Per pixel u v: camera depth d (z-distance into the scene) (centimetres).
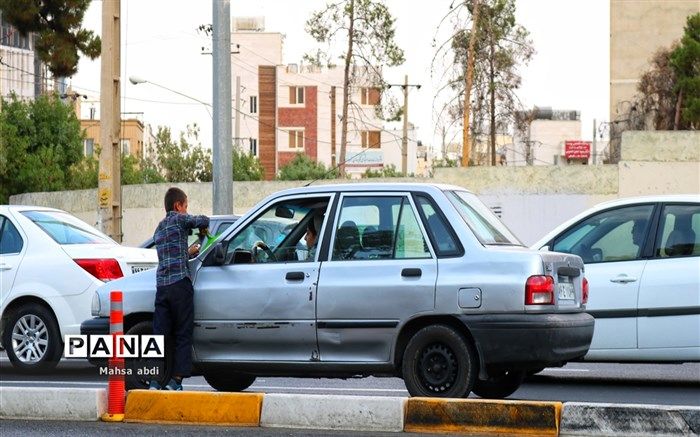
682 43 8925
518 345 1644
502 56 6981
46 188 8025
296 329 1761
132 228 6256
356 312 1727
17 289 2419
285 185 6038
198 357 1828
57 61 8425
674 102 9319
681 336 2100
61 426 1631
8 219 2491
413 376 1694
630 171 5725
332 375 1775
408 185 1770
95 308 1920
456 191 1803
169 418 1659
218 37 3700
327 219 1784
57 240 2464
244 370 1808
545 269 1677
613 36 11181
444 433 1547
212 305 1816
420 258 1719
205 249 1852
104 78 4406
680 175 5700
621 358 2142
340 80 16550
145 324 1877
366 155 16812
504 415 1530
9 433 1578
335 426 1589
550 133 17925
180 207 1853
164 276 1811
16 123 8200
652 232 2164
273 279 1784
